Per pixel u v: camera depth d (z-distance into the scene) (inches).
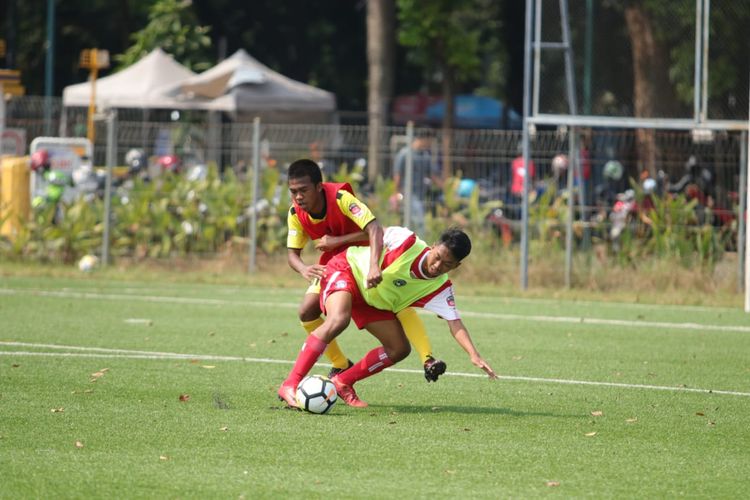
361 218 1087.6
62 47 5497.1
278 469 861.2
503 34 5196.9
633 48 2459.4
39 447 914.7
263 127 2743.6
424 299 1104.8
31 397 1137.4
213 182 2736.2
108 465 861.2
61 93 5536.4
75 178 2810.0
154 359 1433.3
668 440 1011.9
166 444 936.9
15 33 5068.9
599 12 2465.6
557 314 2094.0
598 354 1590.8
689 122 2405.3
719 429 1069.8
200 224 2728.8
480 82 6363.2
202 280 2568.9
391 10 4239.7
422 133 2716.5
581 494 813.2
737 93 2400.3
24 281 2475.4
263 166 2723.9
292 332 1758.1
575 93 2465.6
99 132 3267.7
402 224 2573.8
